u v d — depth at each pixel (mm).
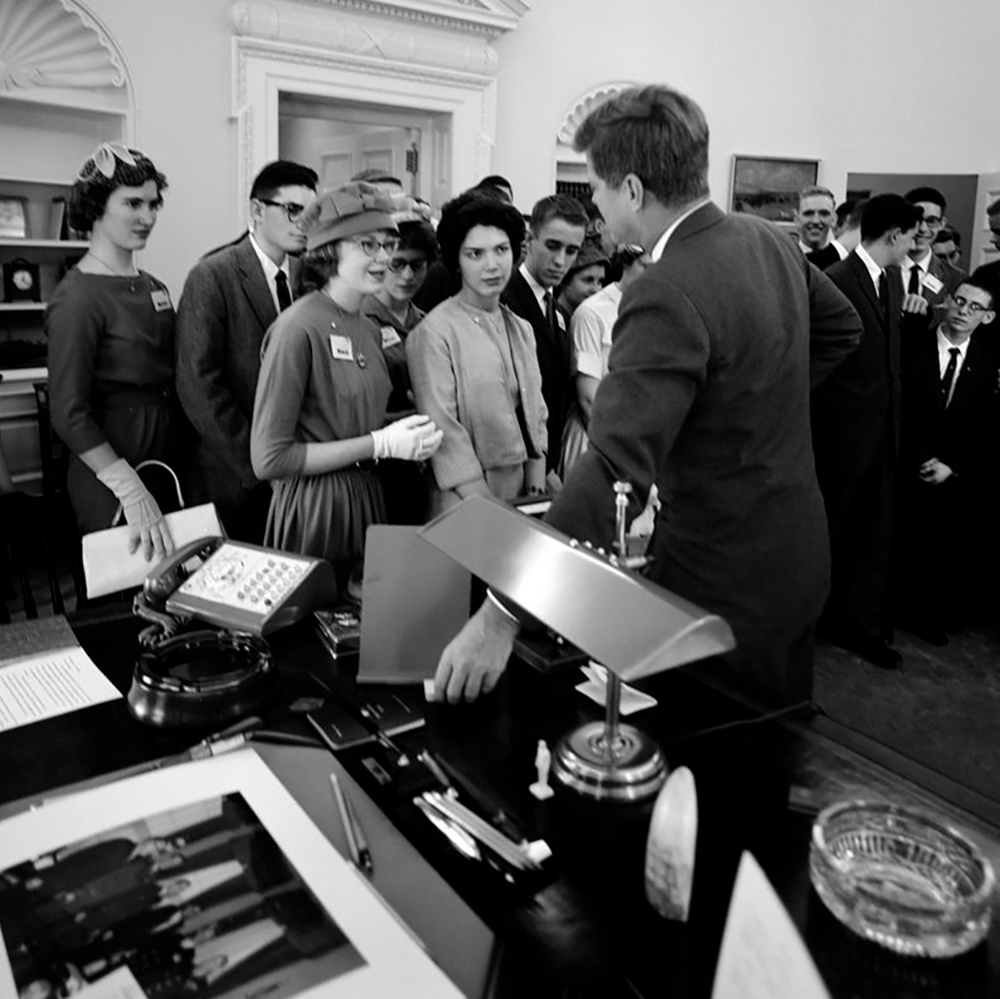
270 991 679
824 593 1713
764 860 872
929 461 3633
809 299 1793
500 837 899
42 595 3521
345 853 860
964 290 3541
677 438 1572
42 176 4559
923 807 965
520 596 877
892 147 6805
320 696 1219
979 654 3588
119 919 743
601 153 1508
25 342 4547
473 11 5250
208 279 2562
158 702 1129
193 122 4660
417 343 2336
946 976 728
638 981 738
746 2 6270
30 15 4223
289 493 2061
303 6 4797
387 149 5715
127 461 2451
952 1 6621
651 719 1156
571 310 3449
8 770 1045
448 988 686
